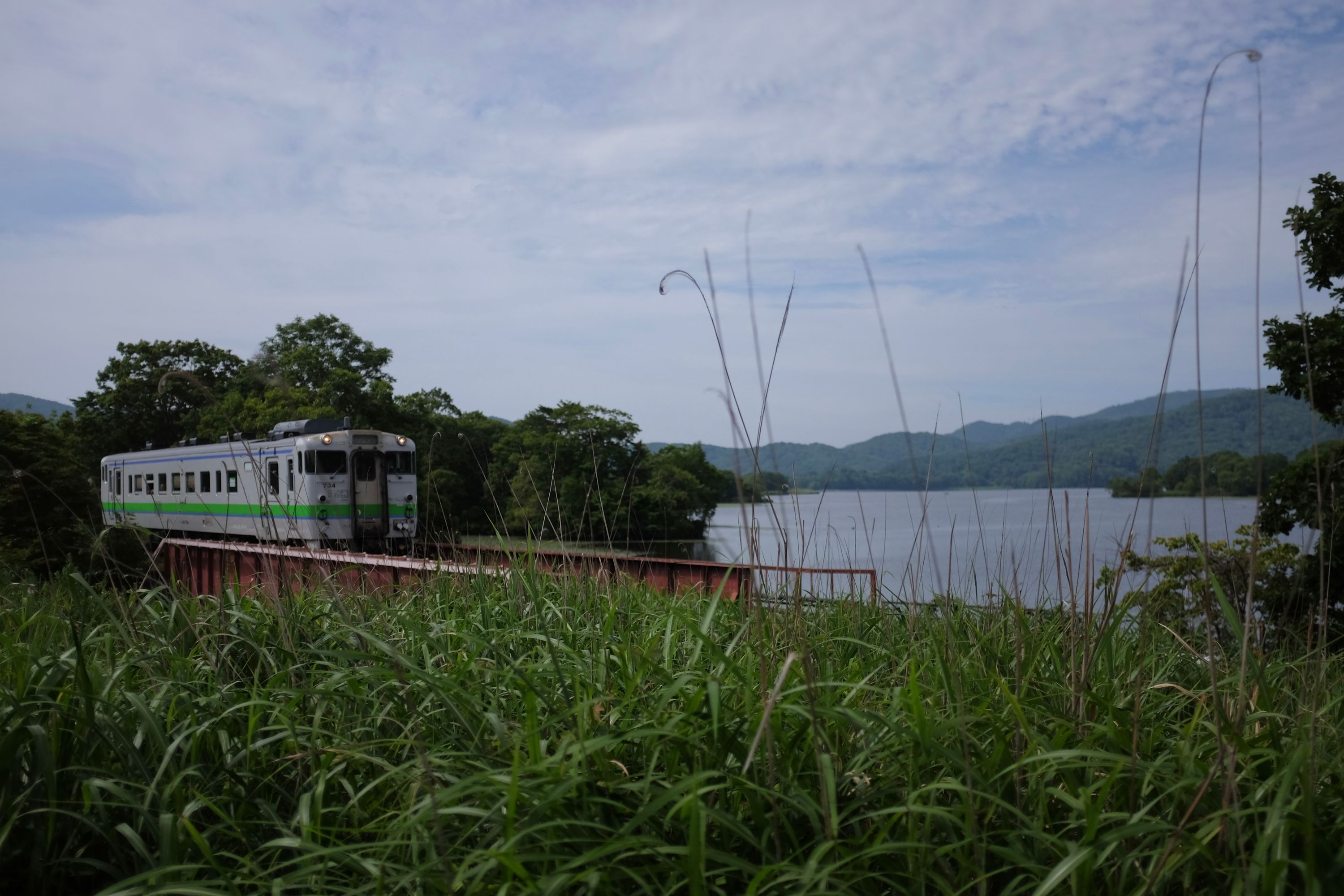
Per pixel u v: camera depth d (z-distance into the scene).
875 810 2.51
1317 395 10.47
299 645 3.92
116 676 3.10
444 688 2.86
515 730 2.85
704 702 2.62
